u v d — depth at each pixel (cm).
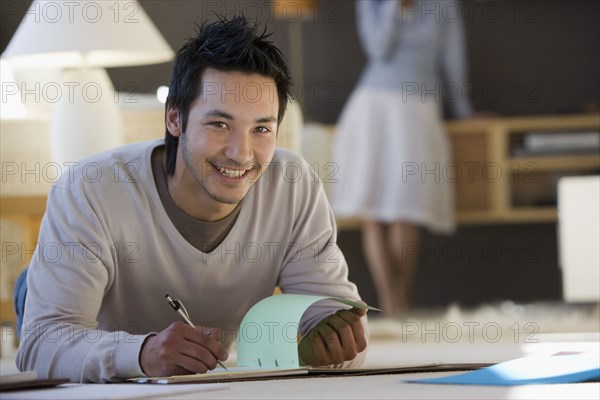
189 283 316
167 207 307
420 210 870
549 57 979
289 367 283
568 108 962
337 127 905
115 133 495
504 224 982
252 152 289
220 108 283
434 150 879
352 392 226
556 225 976
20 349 294
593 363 248
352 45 979
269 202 321
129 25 490
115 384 249
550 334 642
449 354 450
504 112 982
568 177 925
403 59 871
